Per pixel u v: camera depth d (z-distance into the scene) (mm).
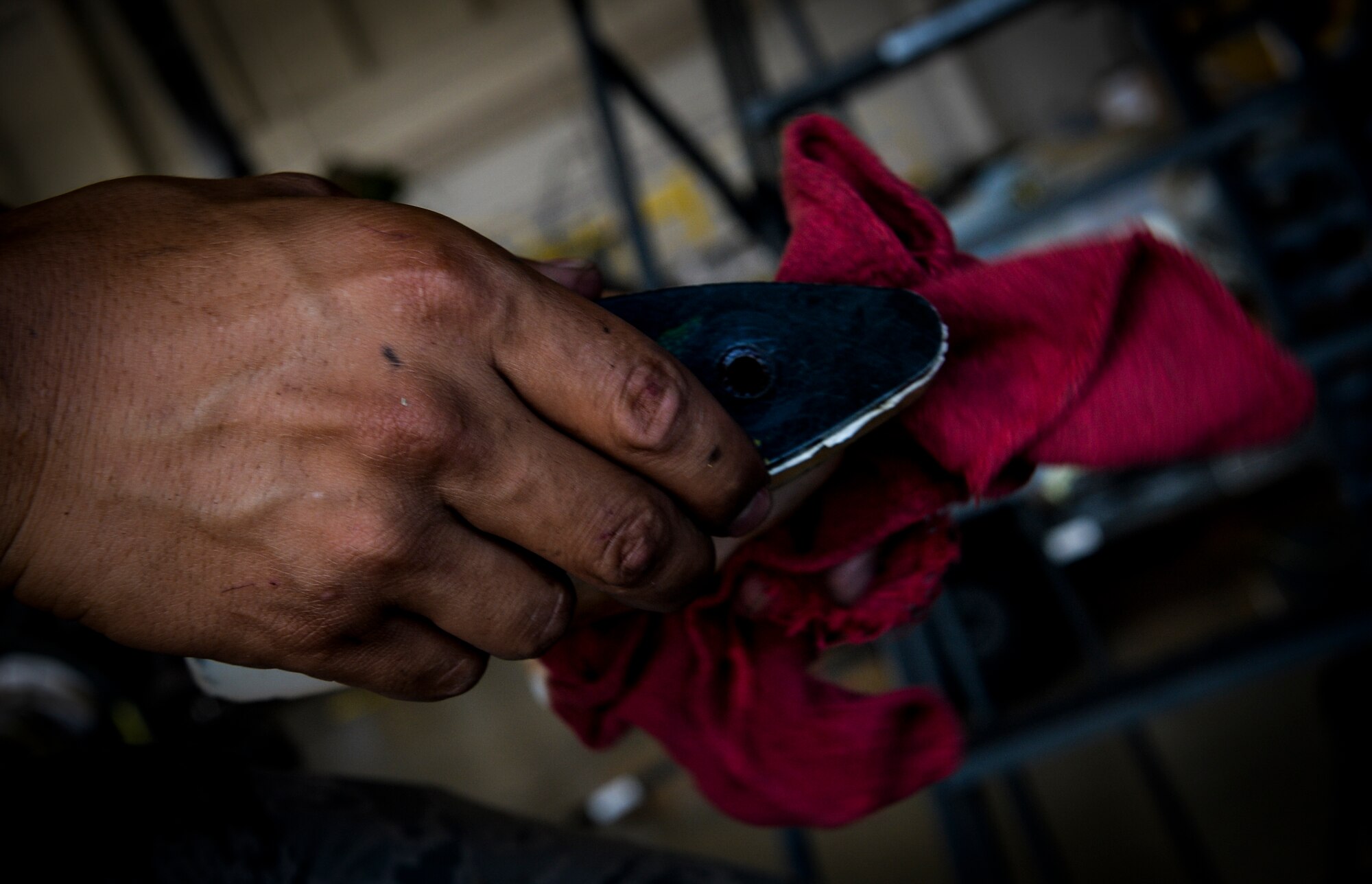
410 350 255
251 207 282
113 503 259
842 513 345
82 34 4828
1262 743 2504
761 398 291
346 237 266
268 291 261
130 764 397
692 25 4770
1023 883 2387
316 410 253
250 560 263
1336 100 1556
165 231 274
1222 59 2934
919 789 412
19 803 371
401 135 5078
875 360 292
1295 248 1971
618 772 3375
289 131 5117
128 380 257
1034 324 329
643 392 259
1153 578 3490
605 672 373
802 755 395
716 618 368
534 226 4852
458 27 5012
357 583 262
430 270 257
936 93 4785
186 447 257
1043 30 4762
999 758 1131
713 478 270
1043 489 2947
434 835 408
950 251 366
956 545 363
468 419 255
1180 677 1110
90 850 360
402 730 4137
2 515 259
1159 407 323
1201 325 321
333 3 4992
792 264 358
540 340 261
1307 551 2645
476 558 267
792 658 388
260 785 406
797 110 1466
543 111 4961
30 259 264
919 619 374
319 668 279
